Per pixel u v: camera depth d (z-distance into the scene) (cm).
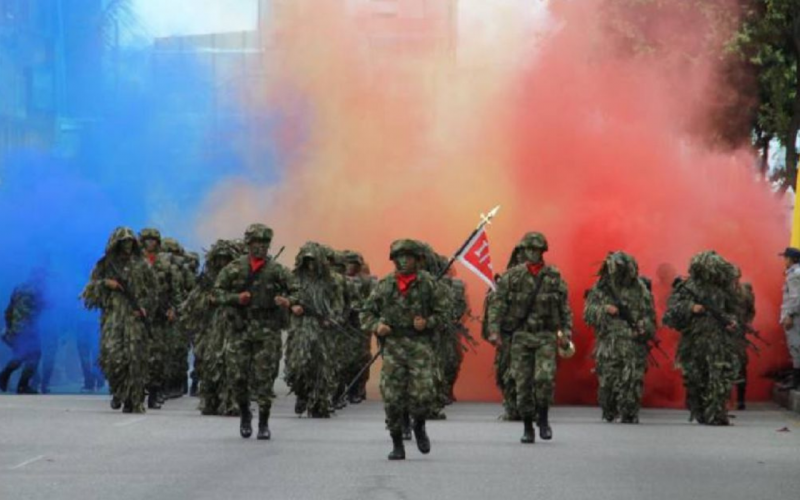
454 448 1777
